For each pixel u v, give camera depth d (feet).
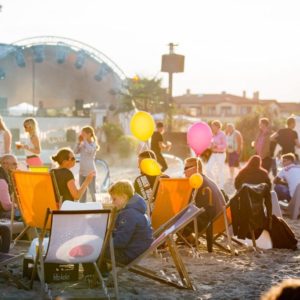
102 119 100.83
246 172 41.16
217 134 63.67
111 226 24.58
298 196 46.78
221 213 34.09
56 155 32.99
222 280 28.27
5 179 36.47
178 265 26.68
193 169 34.45
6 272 25.64
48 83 103.09
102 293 25.31
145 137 30.55
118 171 84.07
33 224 33.27
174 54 104.73
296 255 34.06
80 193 32.73
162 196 33.94
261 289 26.84
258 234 35.29
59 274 26.63
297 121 81.41
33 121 46.11
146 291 26.03
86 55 100.89
